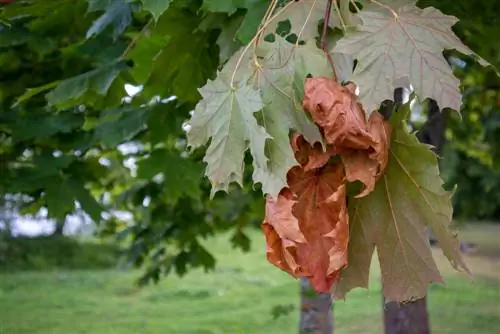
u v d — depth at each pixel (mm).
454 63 5699
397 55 1956
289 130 1990
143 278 6906
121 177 7000
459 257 2053
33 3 3660
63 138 4203
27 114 4156
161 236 6402
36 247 20062
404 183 2078
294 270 1914
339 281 2193
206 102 2020
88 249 20672
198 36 3408
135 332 11797
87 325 12414
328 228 2004
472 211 12953
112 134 4098
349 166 1952
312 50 2061
